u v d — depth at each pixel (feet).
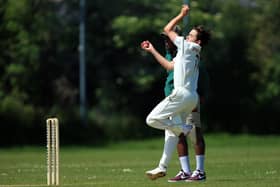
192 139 170.91
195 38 162.09
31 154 434.30
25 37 633.20
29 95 643.04
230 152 408.87
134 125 624.18
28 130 563.89
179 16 159.33
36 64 634.02
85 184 160.45
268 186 151.53
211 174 204.64
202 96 173.17
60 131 578.25
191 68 156.56
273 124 655.35
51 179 154.71
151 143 565.53
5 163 307.17
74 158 357.20
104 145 561.43
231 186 151.23
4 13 631.97
